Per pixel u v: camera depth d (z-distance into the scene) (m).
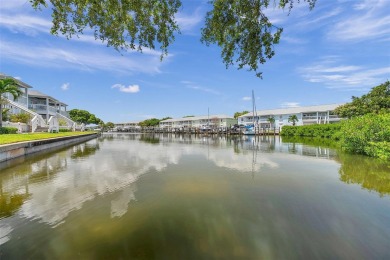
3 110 29.45
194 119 90.12
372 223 5.31
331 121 57.94
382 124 14.15
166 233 4.86
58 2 5.43
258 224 5.28
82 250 4.24
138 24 6.44
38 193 7.51
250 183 8.85
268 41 6.21
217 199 7.00
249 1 5.67
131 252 4.18
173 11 6.44
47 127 34.19
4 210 6.08
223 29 6.36
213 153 18.70
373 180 9.16
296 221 5.45
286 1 5.50
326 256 4.05
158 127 106.88
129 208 6.26
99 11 5.84
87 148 22.84
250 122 73.56
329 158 14.98
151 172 10.91
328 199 6.97
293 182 9.00
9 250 4.25
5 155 13.40
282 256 4.05
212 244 4.44
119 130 125.44
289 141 32.94
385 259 3.97
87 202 6.70
